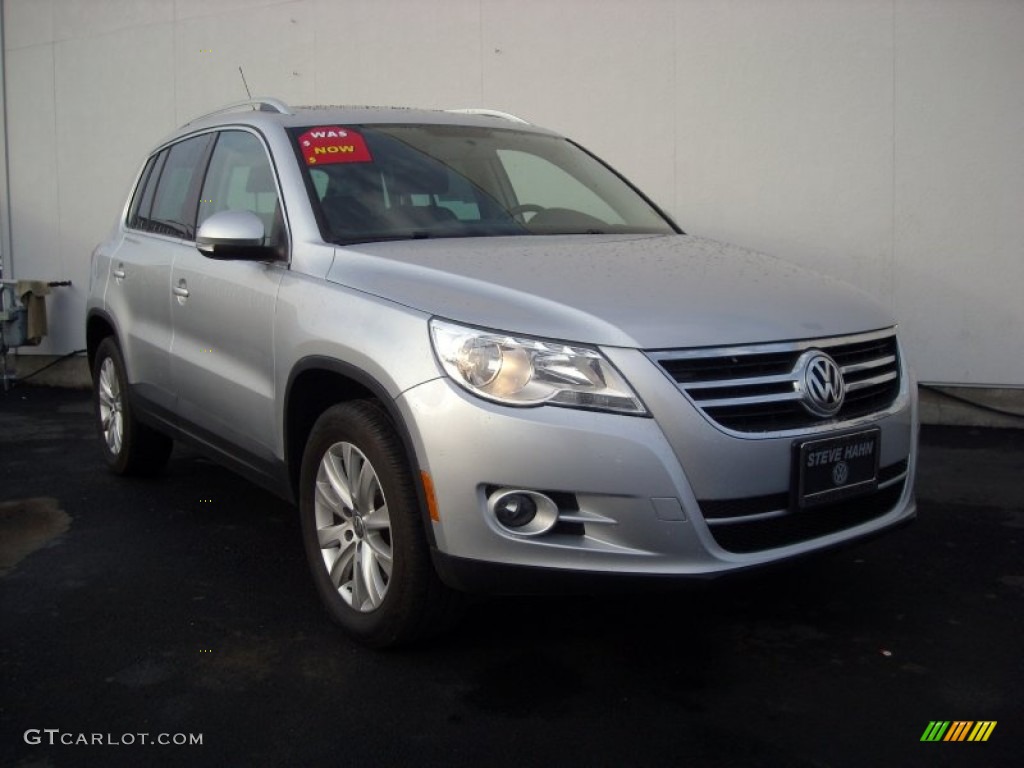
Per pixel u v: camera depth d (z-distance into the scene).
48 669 3.42
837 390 3.27
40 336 9.84
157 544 4.77
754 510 3.11
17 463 6.47
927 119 6.69
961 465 5.94
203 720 3.07
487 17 7.93
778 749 2.88
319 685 3.28
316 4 8.65
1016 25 6.43
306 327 3.63
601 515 2.99
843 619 3.78
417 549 3.22
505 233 4.18
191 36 9.30
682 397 3.02
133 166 9.72
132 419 5.55
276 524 5.07
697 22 7.20
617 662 3.43
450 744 2.92
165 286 4.87
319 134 4.36
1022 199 6.55
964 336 6.79
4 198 10.43
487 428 2.99
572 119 7.70
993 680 3.29
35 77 10.19
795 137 7.02
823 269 7.07
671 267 3.63
